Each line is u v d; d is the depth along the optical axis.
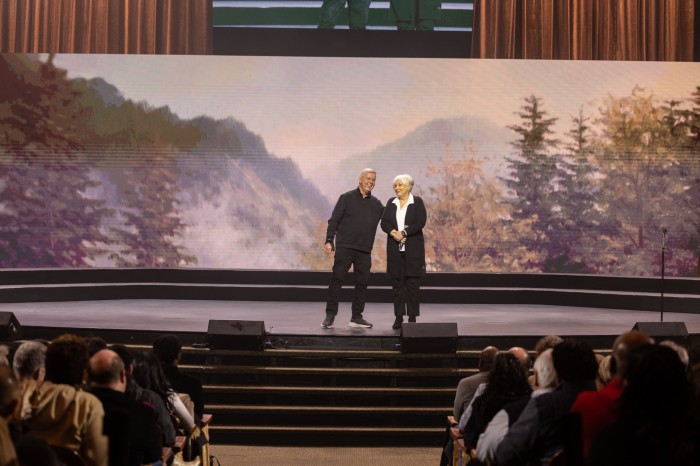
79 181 13.90
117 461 3.57
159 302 12.52
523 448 3.74
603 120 13.95
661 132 13.95
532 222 13.96
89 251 13.88
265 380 8.01
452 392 7.93
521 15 14.55
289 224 13.91
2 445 2.73
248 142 13.91
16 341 8.30
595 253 13.95
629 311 12.08
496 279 13.47
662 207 13.94
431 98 13.92
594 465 2.61
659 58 14.51
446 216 13.94
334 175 13.91
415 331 8.04
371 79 13.91
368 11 14.58
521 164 13.95
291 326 9.29
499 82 13.95
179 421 5.16
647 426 2.58
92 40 14.47
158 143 13.92
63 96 13.91
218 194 13.91
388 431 7.77
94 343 4.98
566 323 10.08
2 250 13.82
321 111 13.92
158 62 13.96
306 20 14.62
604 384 4.18
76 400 3.58
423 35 14.57
